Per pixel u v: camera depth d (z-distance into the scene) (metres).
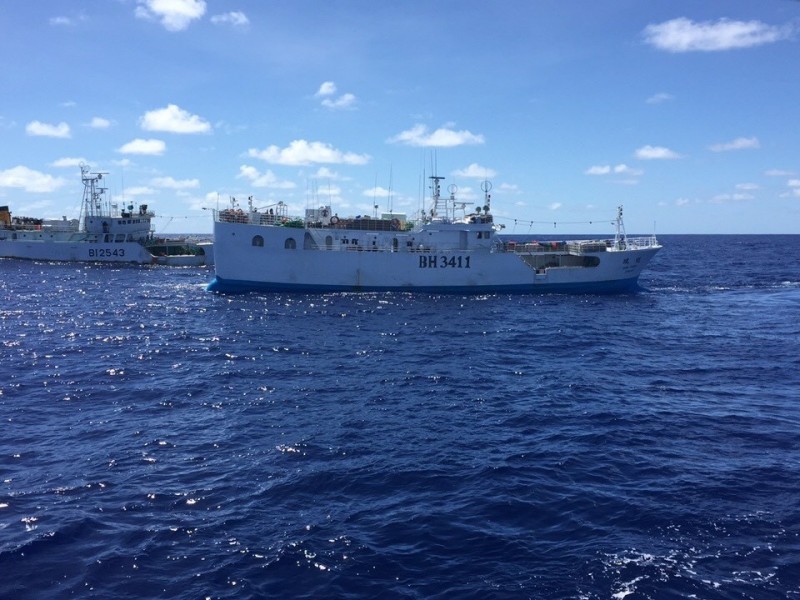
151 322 46.12
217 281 58.84
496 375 30.91
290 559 14.56
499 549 14.96
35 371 31.61
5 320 47.12
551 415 24.45
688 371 31.66
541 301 56.09
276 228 57.22
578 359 34.44
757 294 63.09
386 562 14.47
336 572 14.09
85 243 93.19
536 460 19.95
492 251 59.69
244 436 22.25
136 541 15.34
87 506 17.05
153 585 13.65
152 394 27.56
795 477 18.50
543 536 15.52
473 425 23.41
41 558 14.57
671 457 20.16
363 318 47.38
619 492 17.69
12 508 16.92
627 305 54.97
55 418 24.36
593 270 60.16
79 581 13.74
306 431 22.77
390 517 16.45
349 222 58.97
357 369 32.19
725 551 14.70
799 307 54.09
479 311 50.69
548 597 13.16
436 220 58.91
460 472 19.12
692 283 73.00
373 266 57.69
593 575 13.85
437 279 58.28
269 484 18.39
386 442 21.66
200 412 25.09
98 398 27.03
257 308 51.78
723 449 20.83
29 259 95.38
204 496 17.66
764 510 16.55
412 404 26.09
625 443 21.38
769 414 24.55
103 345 38.06
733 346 37.81
